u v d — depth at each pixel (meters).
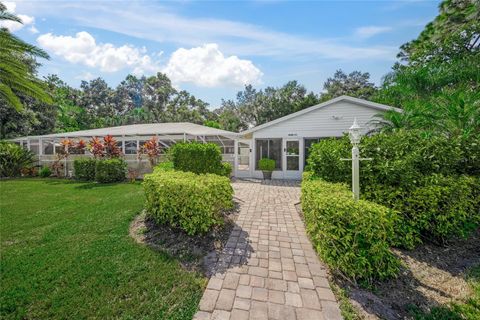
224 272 3.01
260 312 2.30
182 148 8.64
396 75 9.84
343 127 11.07
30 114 17.14
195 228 3.89
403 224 3.62
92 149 11.41
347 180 4.36
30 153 13.28
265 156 12.48
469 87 8.17
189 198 3.96
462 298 2.57
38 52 7.06
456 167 4.03
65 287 2.63
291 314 2.28
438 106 6.17
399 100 10.41
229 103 39.41
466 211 3.65
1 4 6.55
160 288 2.66
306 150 11.73
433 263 3.27
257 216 5.45
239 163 14.64
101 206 5.96
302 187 4.96
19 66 7.56
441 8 13.46
